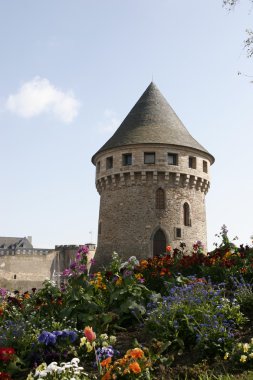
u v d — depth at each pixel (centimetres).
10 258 4856
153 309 841
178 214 3300
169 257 1282
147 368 582
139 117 3591
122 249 3250
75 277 954
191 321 741
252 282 1034
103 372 580
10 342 764
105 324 852
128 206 3300
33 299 1045
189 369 620
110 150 3438
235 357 639
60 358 711
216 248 1331
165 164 3297
